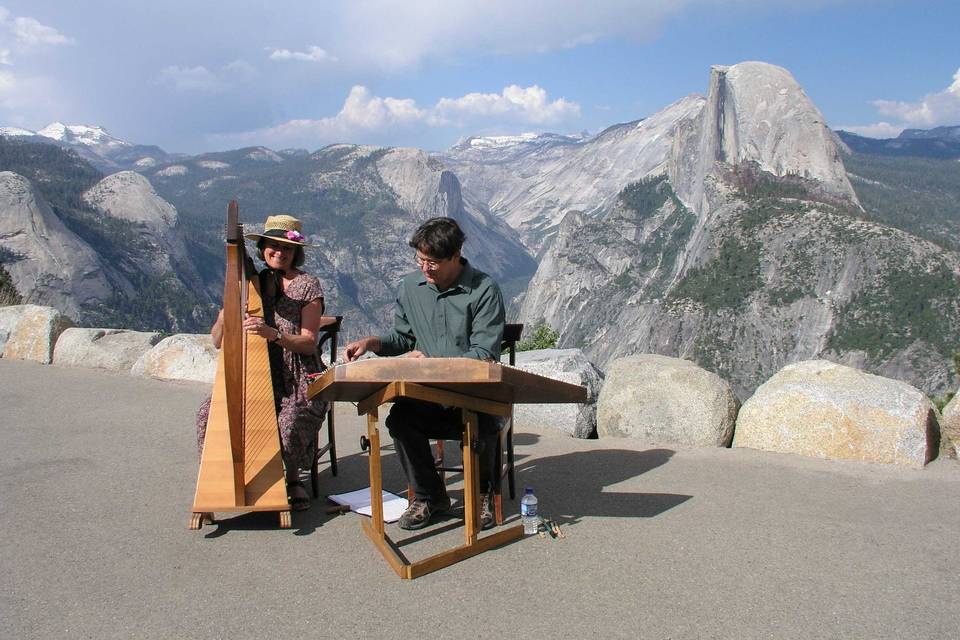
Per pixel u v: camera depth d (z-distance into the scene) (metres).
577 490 5.12
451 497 4.95
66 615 3.24
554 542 4.10
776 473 5.48
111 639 3.03
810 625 3.14
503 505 4.80
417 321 4.44
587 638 3.02
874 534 4.24
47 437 6.59
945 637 3.04
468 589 3.49
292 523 4.44
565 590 3.48
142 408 7.84
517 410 7.18
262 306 4.60
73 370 10.11
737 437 6.36
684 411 6.40
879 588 3.51
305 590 3.49
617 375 6.85
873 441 5.80
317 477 5.00
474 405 3.85
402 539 4.13
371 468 3.97
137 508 4.71
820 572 3.69
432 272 4.25
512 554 3.93
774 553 3.94
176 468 5.63
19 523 4.43
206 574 3.68
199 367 9.44
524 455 6.11
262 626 3.13
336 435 6.85
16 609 3.30
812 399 6.05
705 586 3.52
